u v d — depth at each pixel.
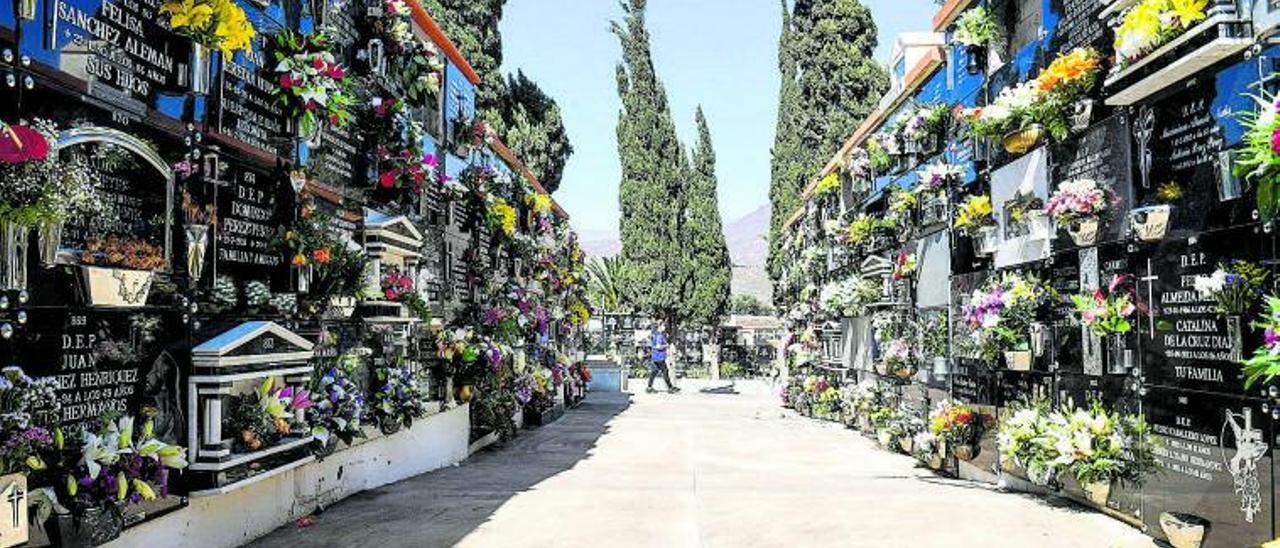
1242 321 5.32
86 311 4.65
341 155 8.20
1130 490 6.64
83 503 4.30
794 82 29.78
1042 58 8.16
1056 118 7.48
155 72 5.23
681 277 32.41
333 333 7.79
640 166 32.41
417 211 10.39
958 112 9.45
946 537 6.23
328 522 6.85
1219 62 5.55
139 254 4.86
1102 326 6.69
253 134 6.34
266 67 6.55
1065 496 7.72
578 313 21.28
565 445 13.20
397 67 9.27
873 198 14.19
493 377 12.38
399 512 7.21
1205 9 5.48
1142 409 6.47
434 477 9.59
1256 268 5.22
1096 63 7.02
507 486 8.74
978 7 9.37
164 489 5.13
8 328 4.13
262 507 6.39
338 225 8.09
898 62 14.47
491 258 13.79
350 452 8.14
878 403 13.78
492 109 23.55
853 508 7.27
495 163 14.80
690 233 32.97
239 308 6.12
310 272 7.06
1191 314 5.87
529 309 14.77
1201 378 5.76
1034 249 8.23
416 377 9.75
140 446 4.72
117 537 4.61
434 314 10.89
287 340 6.34
